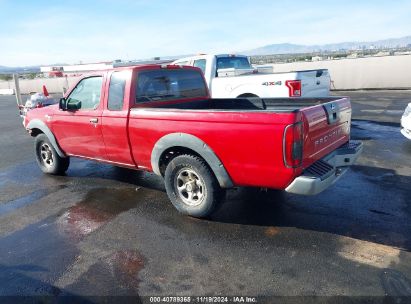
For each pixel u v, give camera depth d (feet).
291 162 11.21
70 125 18.12
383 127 29.94
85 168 22.40
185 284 10.25
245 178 12.39
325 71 28.19
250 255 11.55
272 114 11.27
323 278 10.17
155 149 14.51
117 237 13.21
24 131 38.11
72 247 12.66
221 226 13.65
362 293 9.46
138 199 16.83
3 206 16.87
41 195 18.06
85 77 17.21
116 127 15.83
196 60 31.55
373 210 14.39
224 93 29.50
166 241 12.73
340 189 16.80
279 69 66.54
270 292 9.71
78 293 10.08
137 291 10.04
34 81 94.02
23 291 10.30
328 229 13.01
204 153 12.96
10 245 13.06
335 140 14.14
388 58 53.47
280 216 14.26
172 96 17.54
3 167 23.89
